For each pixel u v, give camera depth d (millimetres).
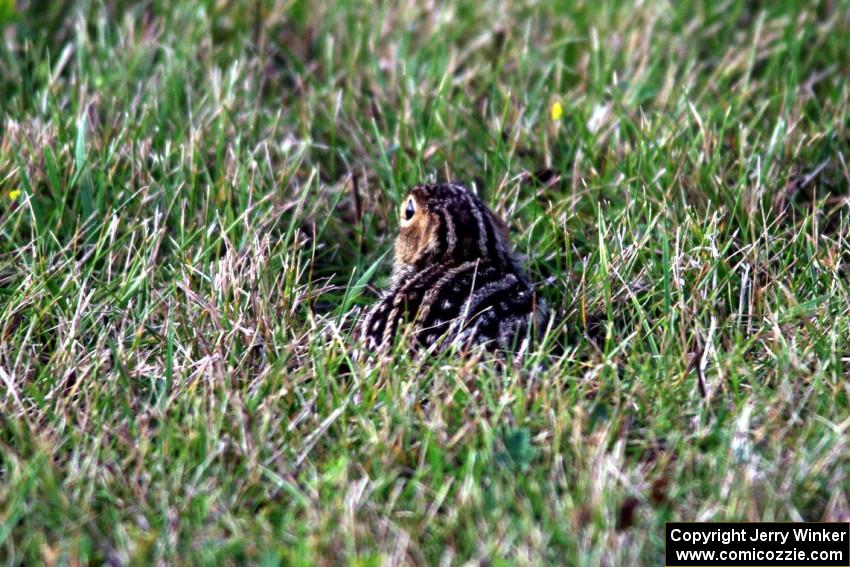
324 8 19734
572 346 12859
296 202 14531
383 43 19016
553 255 14328
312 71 18531
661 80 18203
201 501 9938
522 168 15898
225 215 14328
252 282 13031
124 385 11375
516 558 9211
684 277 13422
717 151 15133
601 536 9406
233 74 16781
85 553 9391
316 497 9992
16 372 11758
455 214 13297
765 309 12867
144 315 12430
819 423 10820
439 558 9430
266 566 9164
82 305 12273
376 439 10555
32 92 17109
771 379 11820
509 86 17578
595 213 14914
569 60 18922
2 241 14383
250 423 10680
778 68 18109
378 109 17000
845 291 12805
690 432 10984
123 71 17234
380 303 12602
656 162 15430
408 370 11477
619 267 13555
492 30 19109
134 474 10211
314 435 10672
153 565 9367
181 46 17891
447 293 12344
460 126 16750
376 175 15891
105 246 14172
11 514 9664
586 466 10297
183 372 11742
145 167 15023
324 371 11500
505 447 10516
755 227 14430
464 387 11086
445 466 10461
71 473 10195
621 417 10938
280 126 16656
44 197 14930
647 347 12617
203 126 15891
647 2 19781
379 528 9633
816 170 15242
